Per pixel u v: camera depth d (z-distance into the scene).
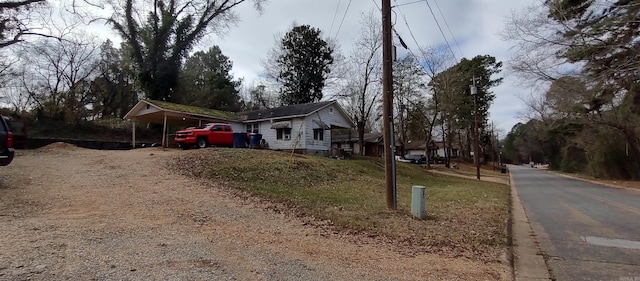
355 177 14.09
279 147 23.75
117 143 23.16
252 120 25.16
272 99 44.69
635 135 24.00
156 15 26.27
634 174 26.70
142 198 7.62
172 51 26.81
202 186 9.55
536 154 82.56
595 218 8.88
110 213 6.16
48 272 3.42
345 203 8.59
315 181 12.01
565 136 34.09
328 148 25.22
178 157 13.71
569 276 4.39
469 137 57.03
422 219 7.16
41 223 5.26
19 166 10.95
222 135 19.34
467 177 26.52
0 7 16.33
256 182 10.69
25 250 4.01
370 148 44.53
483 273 4.36
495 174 34.50
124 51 29.27
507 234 6.53
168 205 7.11
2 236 4.49
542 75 12.05
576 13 10.73
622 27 10.25
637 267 4.74
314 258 4.58
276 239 5.37
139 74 25.84
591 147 31.41
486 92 43.66
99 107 33.91
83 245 4.33
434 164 45.41
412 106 33.34
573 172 39.81
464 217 7.71
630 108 20.80
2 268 3.44
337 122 26.47
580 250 5.68
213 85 37.31
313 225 6.42
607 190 18.17
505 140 95.50
